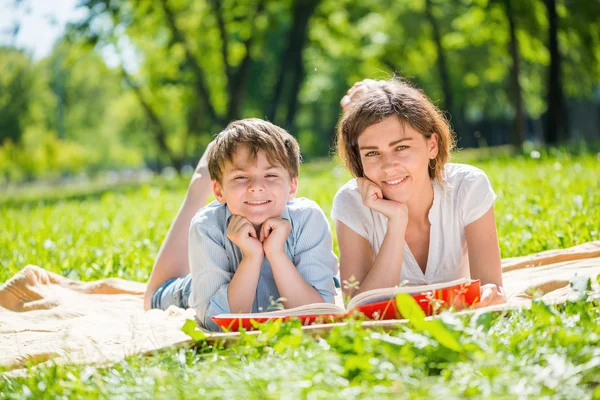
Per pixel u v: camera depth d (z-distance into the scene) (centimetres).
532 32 2400
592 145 1812
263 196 390
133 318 391
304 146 4831
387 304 352
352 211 430
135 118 4650
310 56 3294
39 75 5150
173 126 4428
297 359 269
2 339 363
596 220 639
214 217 410
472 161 1628
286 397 227
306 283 395
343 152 421
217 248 402
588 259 496
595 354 254
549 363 250
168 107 3756
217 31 2758
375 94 400
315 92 3966
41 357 331
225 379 255
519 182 994
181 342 322
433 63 3284
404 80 478
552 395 229
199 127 3694
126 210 1200
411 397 225
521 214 721
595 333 282
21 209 1527
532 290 343
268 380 250
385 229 425
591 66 2702
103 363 305
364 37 3155
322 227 416
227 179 396
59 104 5756
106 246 776
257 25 2702
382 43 3008
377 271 396
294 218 411
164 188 1786
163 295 458
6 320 411
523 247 592
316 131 4828
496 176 1135
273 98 2752
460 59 3212
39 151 5772
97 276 621
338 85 3844
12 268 660
